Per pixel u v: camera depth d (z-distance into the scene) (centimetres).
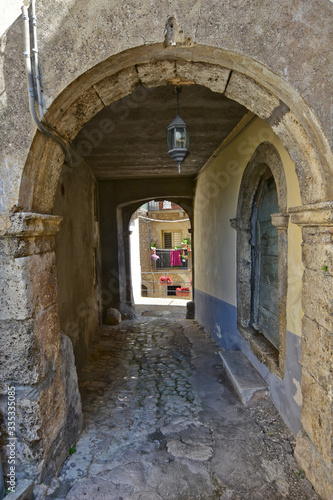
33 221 204
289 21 183
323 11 180
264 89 205
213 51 193
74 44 189
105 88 216
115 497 211
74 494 213
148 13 187
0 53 191
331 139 180
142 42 188
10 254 197
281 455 243
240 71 204
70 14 187
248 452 250
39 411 208
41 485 208
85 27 188
